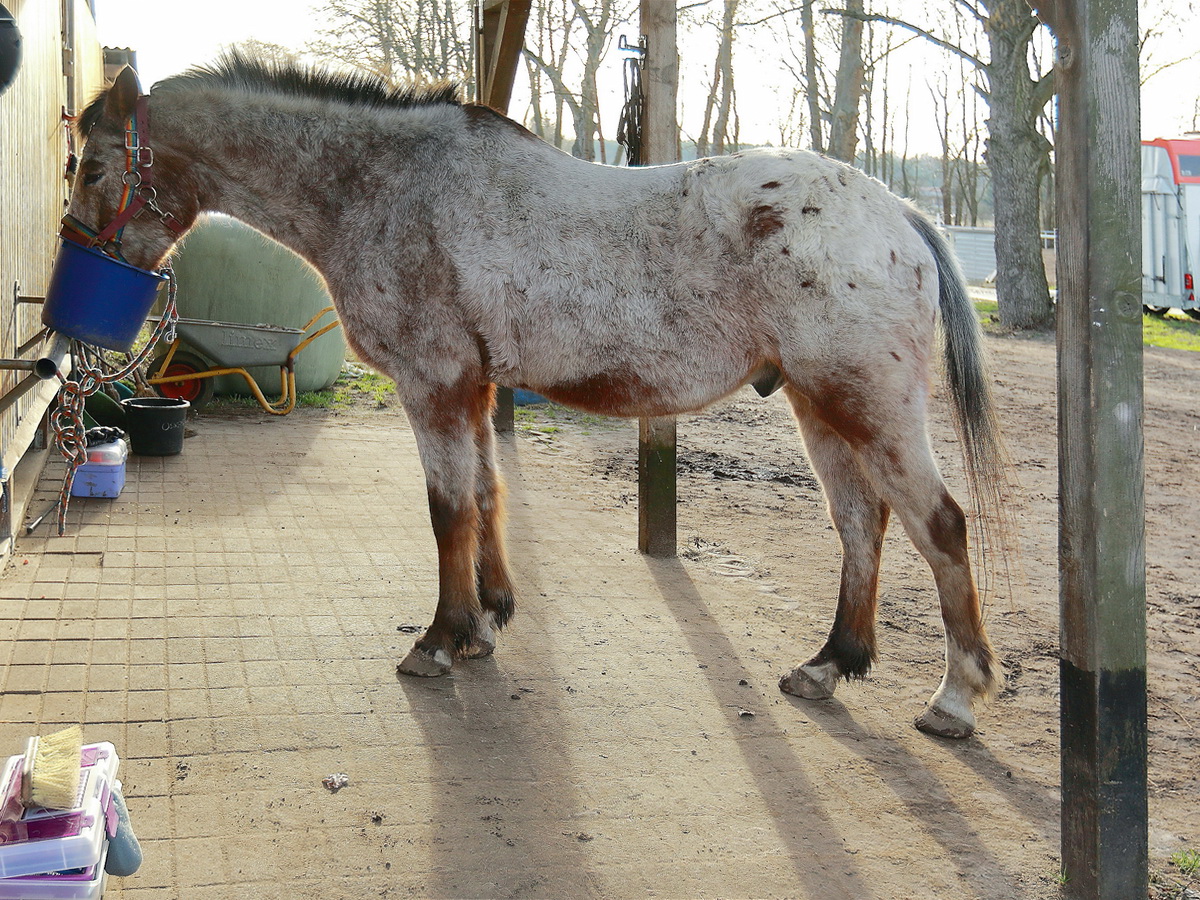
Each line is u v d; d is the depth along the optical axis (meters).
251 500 6.07
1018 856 2.90
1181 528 6.88
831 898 2.66
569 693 3.82
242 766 3.12
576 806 3.04
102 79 12.34
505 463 7.74
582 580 5.14
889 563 5.84
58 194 7.55
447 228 3.75
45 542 5.02
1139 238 2.50
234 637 4.08
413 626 4.33
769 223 3.54
